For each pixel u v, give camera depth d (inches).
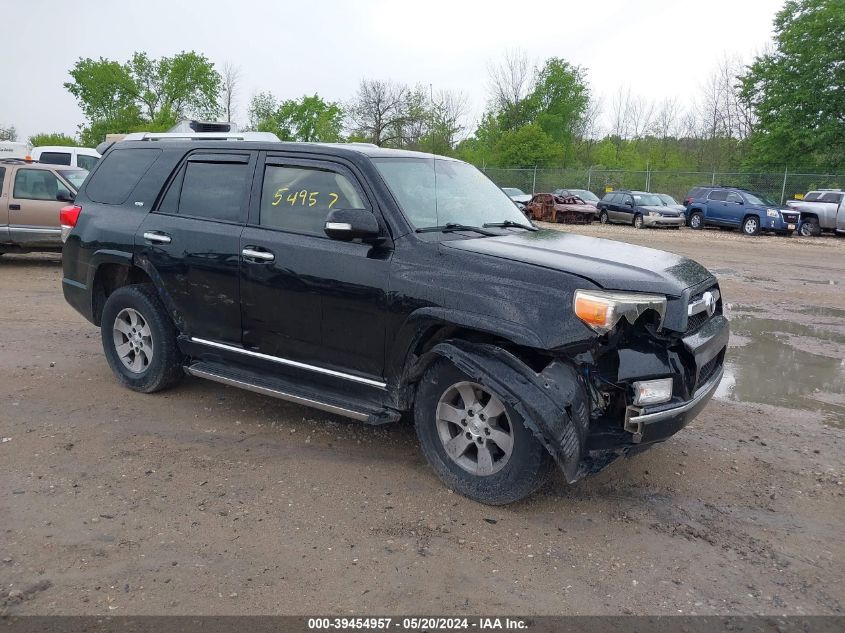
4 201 454.9
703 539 141.5
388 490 157.5
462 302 148.4
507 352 143.8
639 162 2276.1
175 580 121.0
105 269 224.4
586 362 139.5
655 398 141.5
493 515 147.6
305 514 145.8
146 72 2193.7
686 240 901.2
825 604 120.5
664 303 142.3
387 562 128.8
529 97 2359.7
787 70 1503.4
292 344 178.1
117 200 218.7
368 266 161.9
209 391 222.5
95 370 241.6
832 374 268.8
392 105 2279.8
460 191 188.9
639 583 124.9
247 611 113.2
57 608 112.4
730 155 2021.4
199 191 199.6
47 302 360.5
